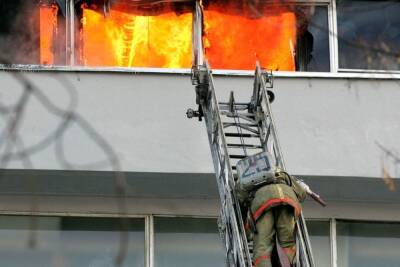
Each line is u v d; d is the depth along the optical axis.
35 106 30.70
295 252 23.34
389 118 31.88
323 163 31.39
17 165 30.28
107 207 32.53
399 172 31.48
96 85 31.30
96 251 32.28
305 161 31.36
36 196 32.34
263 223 23.30
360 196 32.81
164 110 31.28
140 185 31.61
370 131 31.77
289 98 31.73
